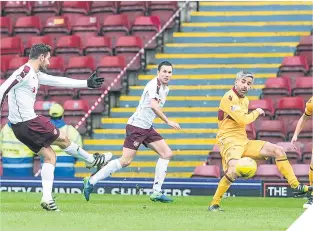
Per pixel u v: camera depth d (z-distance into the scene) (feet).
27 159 143.43
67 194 132.36
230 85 163.22
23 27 179.42
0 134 143.54
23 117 96.58
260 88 160.45
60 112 138.00
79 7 183.73
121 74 162.81
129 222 84.53
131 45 168.35
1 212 94.48
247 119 97.35
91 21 177.37
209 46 171.22
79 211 97.96
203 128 156.04
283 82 155.02
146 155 151.53
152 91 110.63
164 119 110.01
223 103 98.58
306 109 107.24
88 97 161.79
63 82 98.58
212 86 162.50
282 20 175.52
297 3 178.09
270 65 165.58
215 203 101.35
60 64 166.09
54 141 98.48
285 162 98.73
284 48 168.86
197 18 178.09
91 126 158.61
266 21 175.63
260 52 169.17
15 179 137.59
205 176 136.56
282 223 86.38
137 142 113.60
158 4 178.40
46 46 96.99
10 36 180.75
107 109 161.27
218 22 177.17
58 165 138.82
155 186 116.88
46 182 97.81
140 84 166.81
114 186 133.69
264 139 146.30
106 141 155.63
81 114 156.46
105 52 169.99
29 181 137.28
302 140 145.69
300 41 165.17
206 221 86.58
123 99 163.53
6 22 180.75
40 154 98.53
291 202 121.90
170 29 175.63
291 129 148.25
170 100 160.97
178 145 152.25
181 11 177.37
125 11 180.86
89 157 102.12
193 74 166.09
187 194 132.26
